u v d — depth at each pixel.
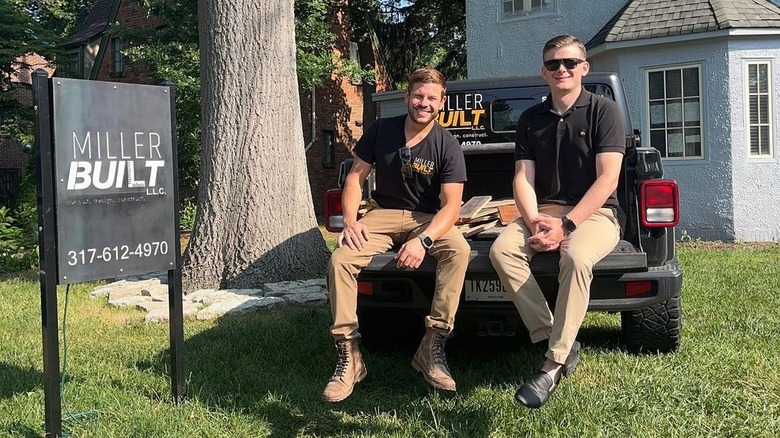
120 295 6.51
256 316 5.44
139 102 3.12
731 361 3.78
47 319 2.80
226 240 6.51
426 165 3.42
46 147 2.78
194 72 13.68
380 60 21.83
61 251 2.82
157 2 14.76
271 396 3.39
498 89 5.00
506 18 14.30
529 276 3.16
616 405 3.13
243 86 6.52
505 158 4.54
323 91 20.55
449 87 5.05
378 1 21.02
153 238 3.20
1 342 4.71
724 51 10.81
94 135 2.94
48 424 2.84
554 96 3.52
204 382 3.62
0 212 10.21
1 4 17.41
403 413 3.20
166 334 4.89
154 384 3.64
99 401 3.34
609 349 4.19
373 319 4.30
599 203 3.25
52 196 2.81
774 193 10.88
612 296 3.52
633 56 11.60
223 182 6.53
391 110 13.80
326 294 5.94
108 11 26.03
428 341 3.21
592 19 13.39
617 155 3.35
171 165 3.28
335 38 17.11
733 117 10.84
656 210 3.63
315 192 20.34
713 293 5.76
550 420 2.98
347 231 3.29
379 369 3.91
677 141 11.38
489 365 3.93
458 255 3.21
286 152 6.70
